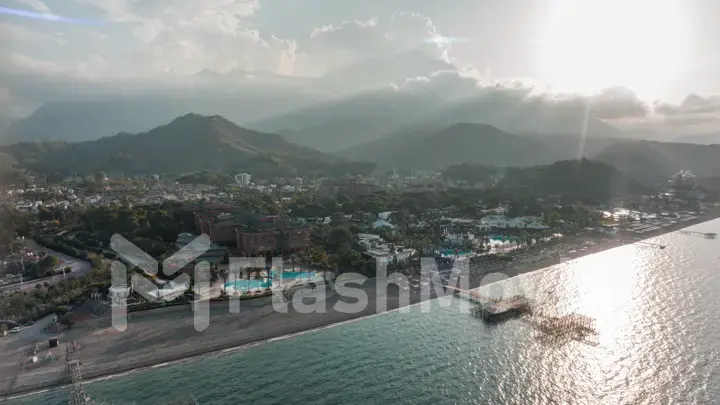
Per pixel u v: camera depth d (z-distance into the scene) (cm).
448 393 12850
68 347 15038
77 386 12519
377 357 14912
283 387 13088
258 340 16012
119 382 13212
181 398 12381
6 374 13412
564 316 18050
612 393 12750
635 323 17462
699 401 12219
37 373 13512
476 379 13562
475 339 16225
